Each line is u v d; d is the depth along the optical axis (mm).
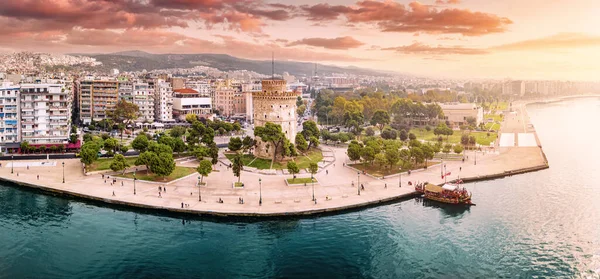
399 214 155875
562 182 198125
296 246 129750
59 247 126312
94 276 111312
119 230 138500
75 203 161625
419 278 112562
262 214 148125
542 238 135625
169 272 113688
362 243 132125
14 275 110562
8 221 143875
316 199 163625
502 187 190000
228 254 124062
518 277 113312
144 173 194000
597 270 116812
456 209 161375
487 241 133625
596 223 147125
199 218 149000
